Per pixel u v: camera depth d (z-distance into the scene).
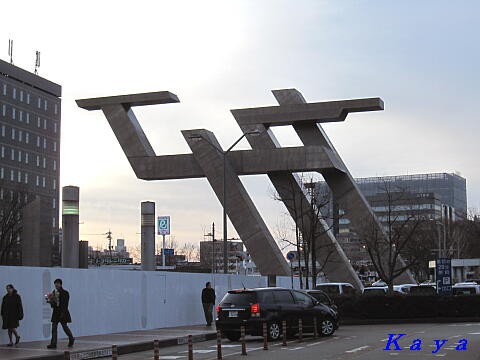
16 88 133.00
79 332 25.77
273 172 55.81
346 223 135.25
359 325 36.84
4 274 22.64
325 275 56.88
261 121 57.12
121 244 152.25
